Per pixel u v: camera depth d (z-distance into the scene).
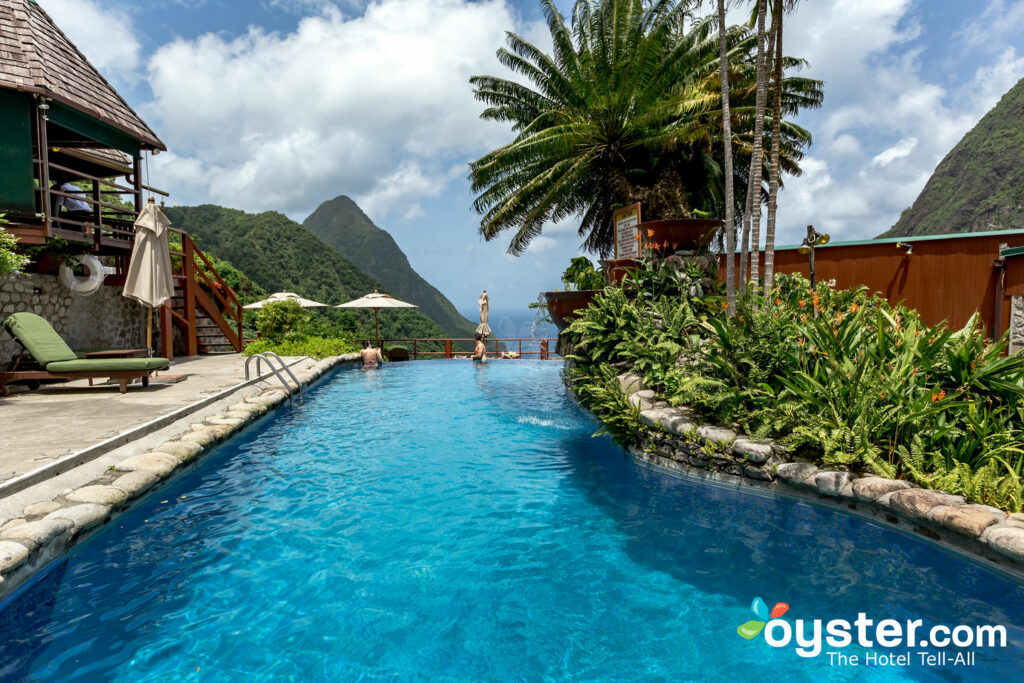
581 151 20.45
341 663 2.79
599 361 8.53
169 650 2.88
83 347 12.30
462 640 2.98
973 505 3.72
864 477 4.39
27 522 3.68
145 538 4.23
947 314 10.09
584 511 4.82
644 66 18.05
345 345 19.97
